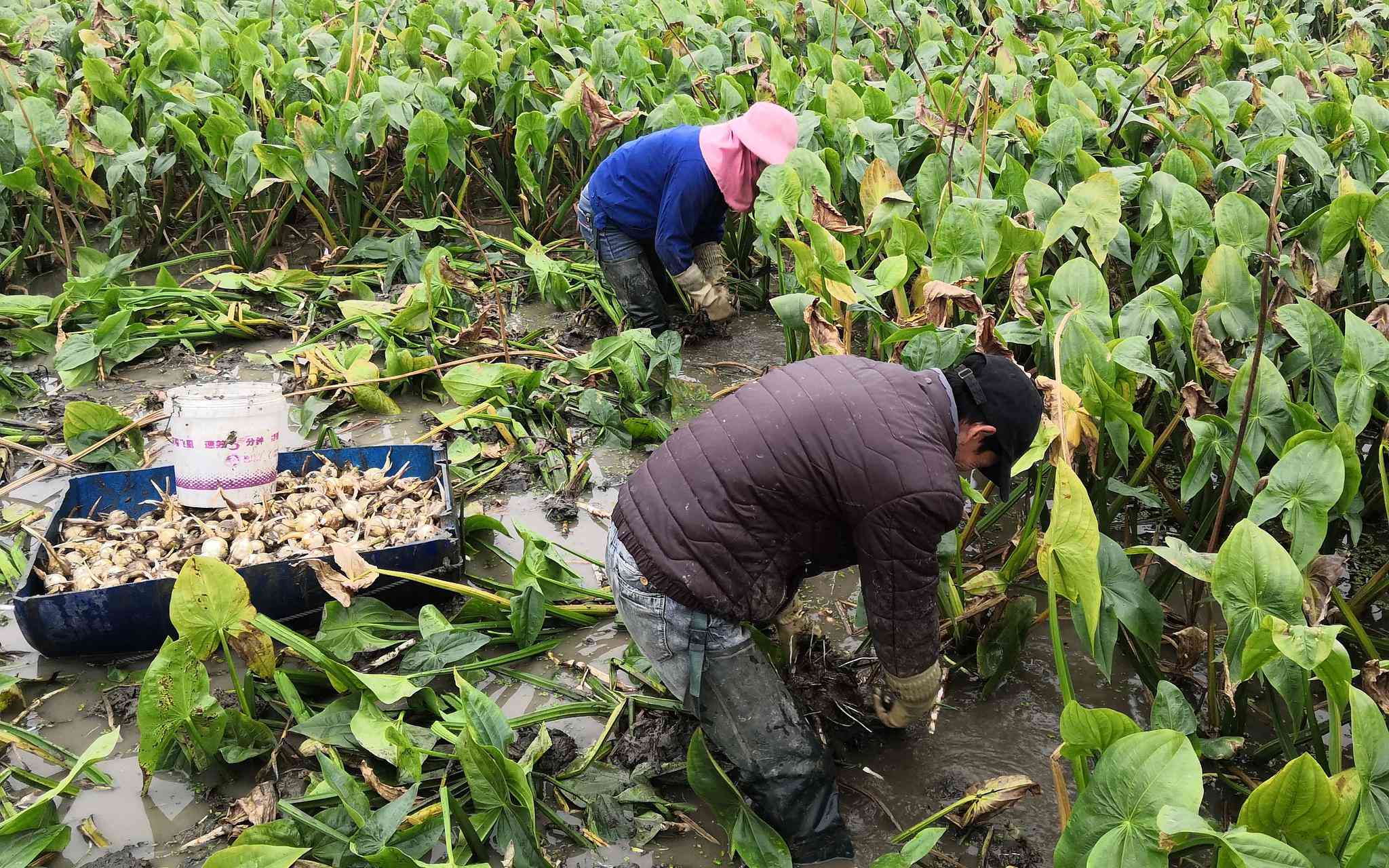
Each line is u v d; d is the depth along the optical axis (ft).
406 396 15.46
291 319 17.39
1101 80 18.08
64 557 10.47
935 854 8.86
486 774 8.00
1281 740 9.05
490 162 22.75
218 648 10.32
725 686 8.42
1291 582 7.65
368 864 7.79
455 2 24.17
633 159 15.60
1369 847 6.17
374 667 9.90
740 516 8.10
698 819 9.07
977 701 10.49
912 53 22.08
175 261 18.04
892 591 8.21
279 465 12.21
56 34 23.25
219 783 9.04
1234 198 11.98
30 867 8.14
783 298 11.90
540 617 10.45
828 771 8.66
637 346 15.10
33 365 15.72
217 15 23.31
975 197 13.38
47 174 16.81
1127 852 6.26
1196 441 9.95
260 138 17.28
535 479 13.57
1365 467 12.47
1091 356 10.03
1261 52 20.36
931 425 8.03
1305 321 10.53
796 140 14.57
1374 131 15.01
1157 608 8.93
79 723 9.55
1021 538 10.46
